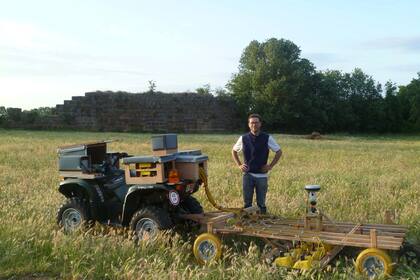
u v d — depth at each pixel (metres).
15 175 15.55
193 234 8.67
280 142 36.69
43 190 12.63
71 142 30.78
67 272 7.02
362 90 72.69
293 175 15.38
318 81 68.75
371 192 12.16
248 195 9.18
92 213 8.74
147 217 8.02
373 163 20.08
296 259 6.94
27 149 25.31
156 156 8.11
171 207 8.41
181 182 8.20
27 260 7.32
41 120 54.44
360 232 7.23
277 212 9.95
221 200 11.44
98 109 56.91
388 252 7.23
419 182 13.97
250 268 6.52
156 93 58.69
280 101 64.12
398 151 27.36
